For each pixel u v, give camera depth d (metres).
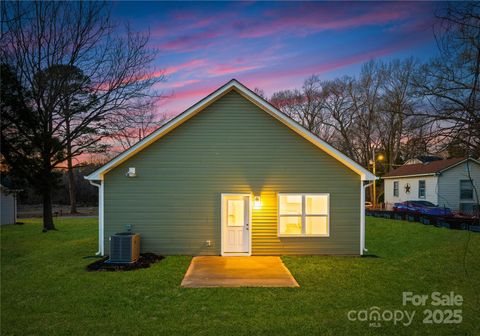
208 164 11.02
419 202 23.50
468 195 23.38
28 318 5.73
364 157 41.00
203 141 11.04
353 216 11.05
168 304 6.39
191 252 10.90
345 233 11.02
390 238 14.30
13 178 18.83
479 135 5.52
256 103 11.02
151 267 9.27
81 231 17.70
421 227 17.80
